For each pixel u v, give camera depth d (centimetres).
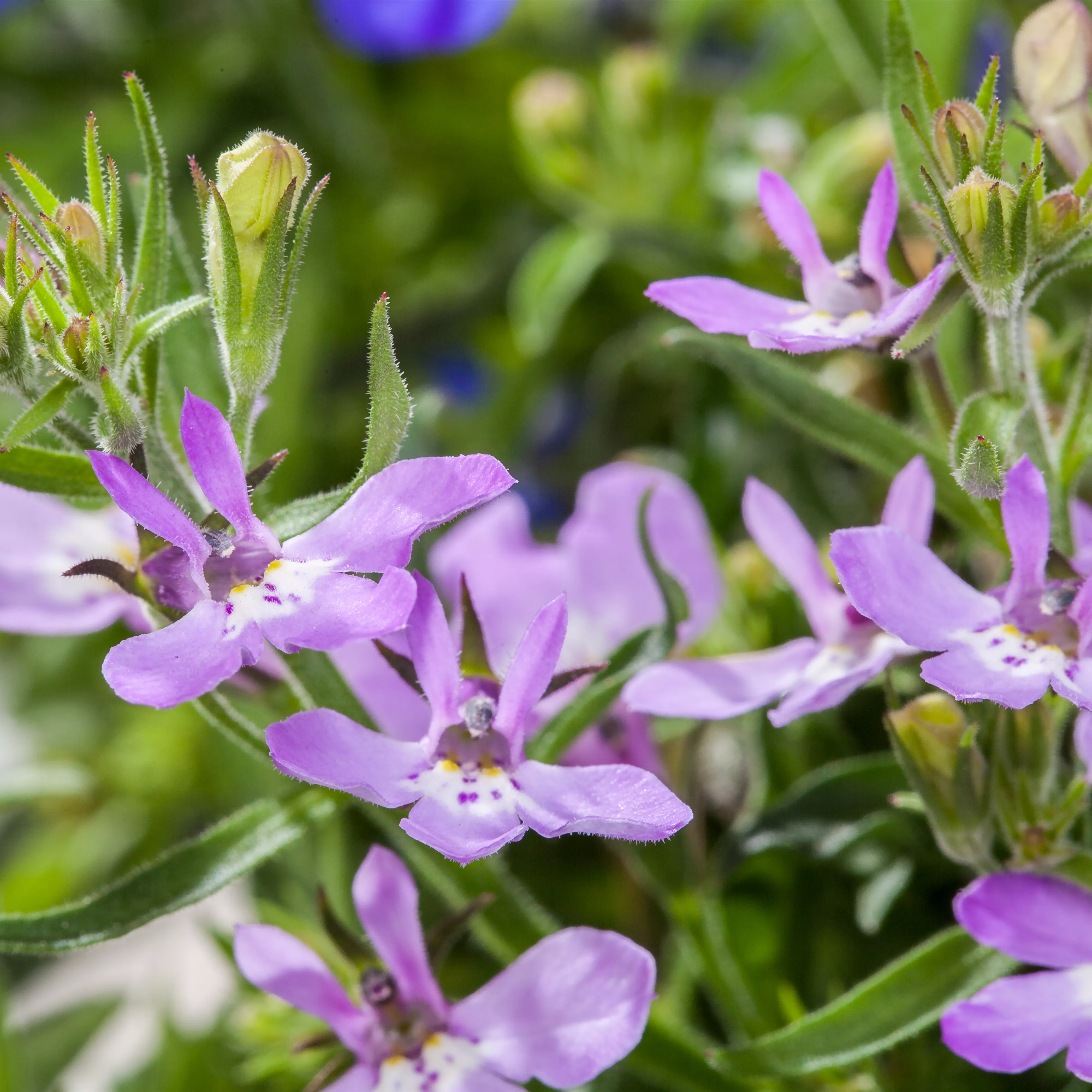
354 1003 22
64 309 21
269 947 22
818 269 22
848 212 27
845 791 23
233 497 21
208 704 22
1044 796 22
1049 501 22
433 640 21
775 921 24
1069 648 21
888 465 23
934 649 21
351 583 21
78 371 21
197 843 22
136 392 22
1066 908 21
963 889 24
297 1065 25
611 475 25
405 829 20
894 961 24
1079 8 22
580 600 25
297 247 22
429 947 22
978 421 22
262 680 23
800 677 22
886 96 23
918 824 24
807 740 25
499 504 25
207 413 21
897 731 22
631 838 21
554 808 21
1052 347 25
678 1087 23
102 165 22
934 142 22
